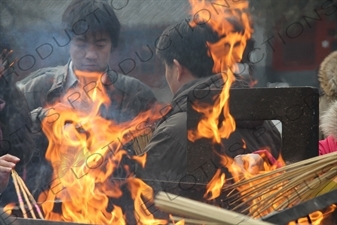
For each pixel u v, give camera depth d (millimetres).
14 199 5922
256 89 4660
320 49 8711
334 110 5344
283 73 8727
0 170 5359
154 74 8062
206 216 3104
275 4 8648
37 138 6320
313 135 4551
